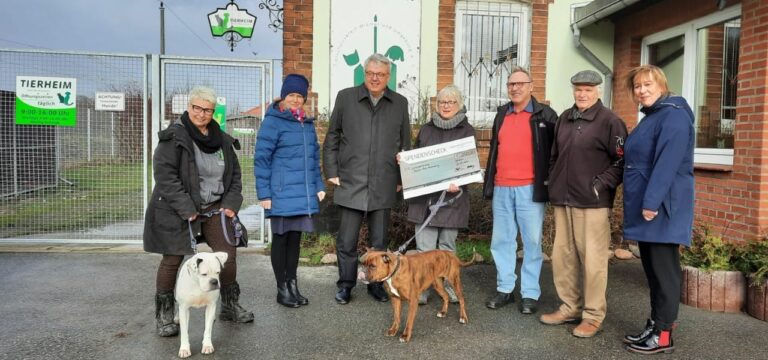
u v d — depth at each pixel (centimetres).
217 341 378
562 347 373
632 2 595
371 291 482
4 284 505
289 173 438
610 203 390
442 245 469
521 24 732
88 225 700
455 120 453
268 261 605
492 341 383
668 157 338
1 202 689
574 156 393
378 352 362
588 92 392
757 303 424
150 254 626
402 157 450
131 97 658
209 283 332
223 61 655
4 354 350
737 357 354
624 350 368
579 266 412
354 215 463
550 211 629
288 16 679
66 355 350
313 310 446
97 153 675
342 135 464
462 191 459
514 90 430
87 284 509
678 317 430
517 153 437
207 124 390
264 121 439
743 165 502
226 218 402
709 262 460
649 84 356
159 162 361
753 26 491
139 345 368
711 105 580
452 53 710
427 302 475
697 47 601
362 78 690
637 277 546
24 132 676
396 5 689
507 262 458
